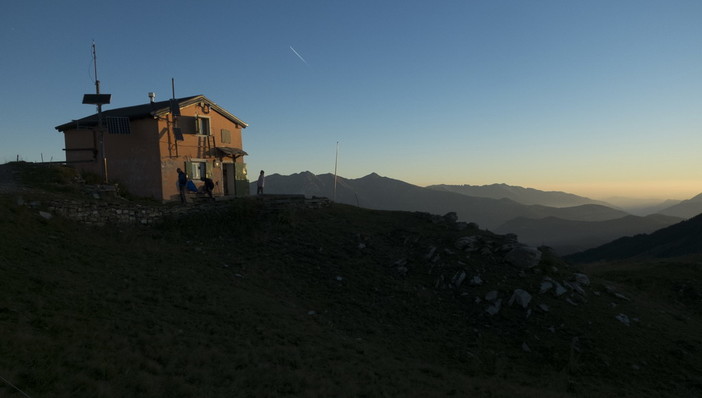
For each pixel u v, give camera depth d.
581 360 16.06
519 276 21.52
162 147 28.86
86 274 15.34
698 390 14.73
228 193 35.19
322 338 14.34
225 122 34.56
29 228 18.16
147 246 20.81
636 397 13.59
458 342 16.61
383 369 12.46
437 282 20.91
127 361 9.15
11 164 27.58
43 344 8.83
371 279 20.83
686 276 29.94
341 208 31.81
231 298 16.16
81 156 32.09
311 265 21.70
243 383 9.40
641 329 18.78
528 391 12.48
